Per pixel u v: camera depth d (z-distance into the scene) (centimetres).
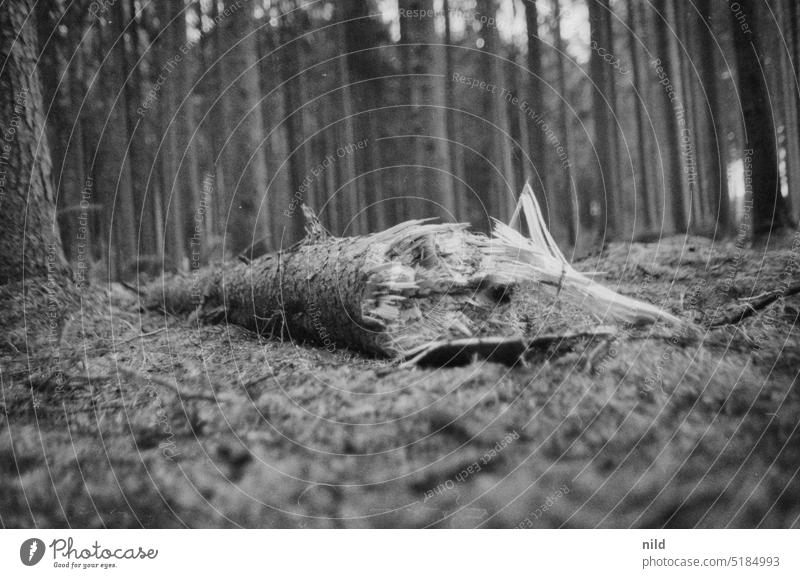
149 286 664
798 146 841
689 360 364
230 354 437
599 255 652
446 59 1401
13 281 456
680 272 556
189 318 569
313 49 1385
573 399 325
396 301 403
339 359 417
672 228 1030
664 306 470
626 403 320
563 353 371
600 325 410
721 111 974
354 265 412
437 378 351
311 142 1394
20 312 444
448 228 442
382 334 396
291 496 279
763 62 684
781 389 329
